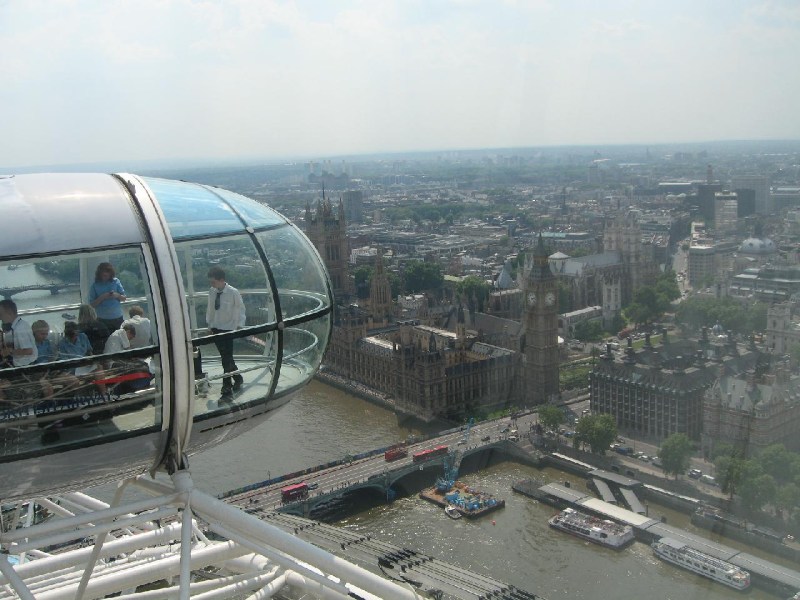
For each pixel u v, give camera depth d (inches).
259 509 4527.6
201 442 1056.8
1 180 985.5
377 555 3029.0
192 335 1008.9
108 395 920.9
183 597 930.1
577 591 3233.3
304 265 1132.5
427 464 5211.6
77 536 967.0
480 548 3836.1
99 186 989.2
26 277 890.1
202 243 1013.8
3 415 873.5
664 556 3129.9
